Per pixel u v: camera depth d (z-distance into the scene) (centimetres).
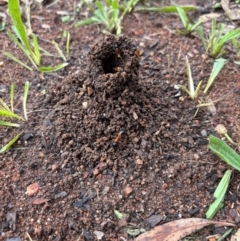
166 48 25
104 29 27
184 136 21
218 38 25
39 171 20
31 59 24
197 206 19
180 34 26
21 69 24
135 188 19
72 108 21
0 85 23
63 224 18
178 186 19
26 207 19
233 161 19
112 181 19
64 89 22
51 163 20
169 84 23
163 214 18
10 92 23
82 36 26
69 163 20
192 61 24
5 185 19
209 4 29
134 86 20
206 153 20
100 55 20
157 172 19
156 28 27
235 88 23
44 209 19
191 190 19
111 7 27
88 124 20
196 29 27
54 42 25
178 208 19
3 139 21
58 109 21
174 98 22
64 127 21
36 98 23
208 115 22
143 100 21
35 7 29
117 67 20
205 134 21
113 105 20
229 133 21
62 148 20
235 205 19
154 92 22
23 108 22
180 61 24
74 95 21
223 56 25
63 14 28
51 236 18
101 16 27
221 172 20
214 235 18
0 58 25
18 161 20
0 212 19
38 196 19
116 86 20
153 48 25
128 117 20
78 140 20
